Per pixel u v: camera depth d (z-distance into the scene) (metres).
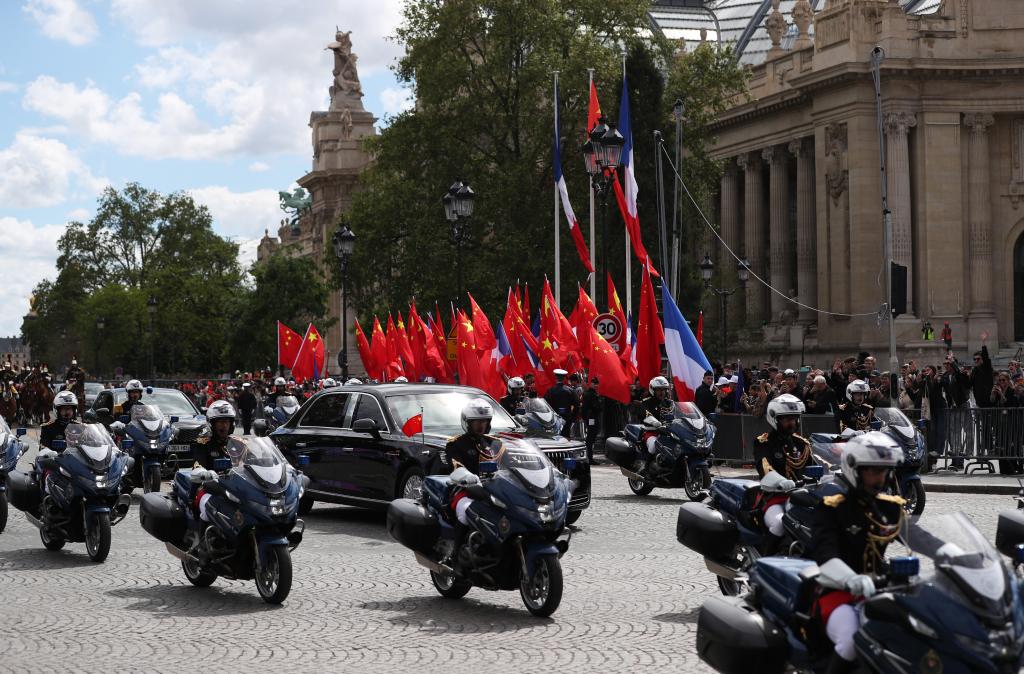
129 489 20.30
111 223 146.88
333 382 38.69
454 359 40.62
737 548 13.13
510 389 29.27
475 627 13.11
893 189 69.75
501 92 70.81
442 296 67.31
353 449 21.50
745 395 34.12
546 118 68.00
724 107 74.75
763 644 8.62
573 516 20.64
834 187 73.25
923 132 70.00
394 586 15.70
